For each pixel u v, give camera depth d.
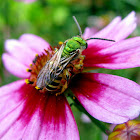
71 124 0.05
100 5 0.11
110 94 0.05
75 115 0.09
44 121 0.05
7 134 0.05
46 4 0.12
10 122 0.05
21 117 0.05
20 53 0.07
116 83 0.05
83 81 0.05
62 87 0.05
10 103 0.06
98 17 0.11
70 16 0.12
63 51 0.05
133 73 0.08
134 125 0.05
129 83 0.05
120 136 0.05
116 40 0.06
